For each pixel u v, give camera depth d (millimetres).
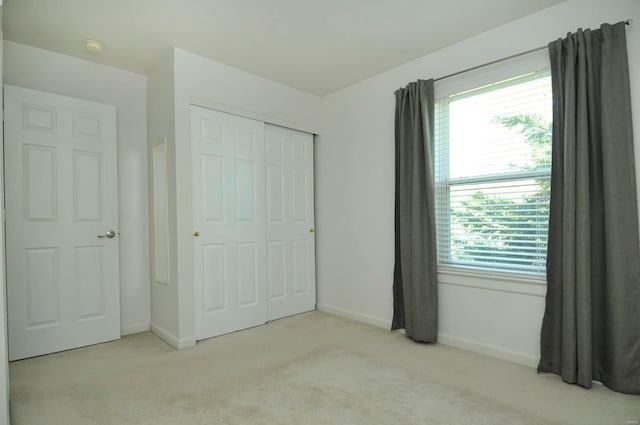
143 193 3246
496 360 2457
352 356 2547
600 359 2055
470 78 2662
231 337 2975
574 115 2080
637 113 1984
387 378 2188
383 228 3268
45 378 2215
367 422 1723
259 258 3334
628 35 2004
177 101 2779
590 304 2020
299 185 3787
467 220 2732
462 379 2166
